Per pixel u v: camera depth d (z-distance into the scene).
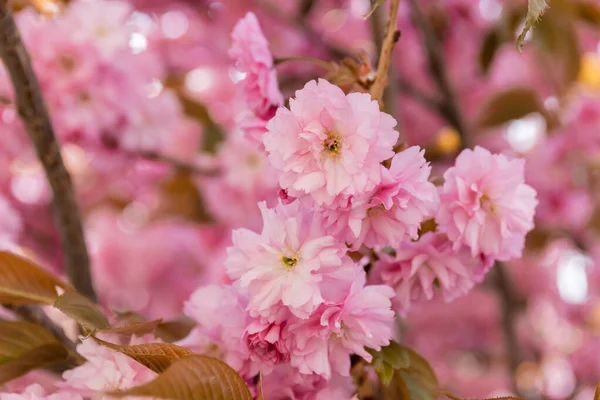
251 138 0.82
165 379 0.73
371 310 0.77
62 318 1.24
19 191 1.77
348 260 0.77
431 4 1.64
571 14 1.38
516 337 1.57
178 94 1.56
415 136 1.86
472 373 2.39
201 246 1.97
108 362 0.79
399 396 0.82
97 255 1.95
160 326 0.85
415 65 1.73
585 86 1.71
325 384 0.80
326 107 0.75
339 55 1.62
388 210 0.76
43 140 0.92
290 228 0.76
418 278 0.81
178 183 1.72
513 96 1.42
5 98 1.05
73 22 1.14
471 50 1.70
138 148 1.27
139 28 1.21
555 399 2.23
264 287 0.76
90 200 1.85
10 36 0.88
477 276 0.81
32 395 0.78
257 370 0.79
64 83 1.13
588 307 2.22
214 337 0.81
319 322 0.77
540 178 1.65
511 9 1.39
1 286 0.83
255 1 1.61
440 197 0.79
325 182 0.75
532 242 1.72
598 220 1.75
